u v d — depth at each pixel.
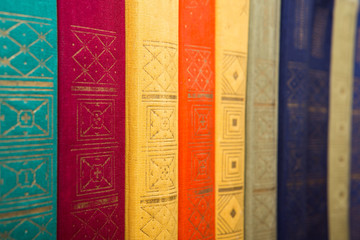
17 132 0.74
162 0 0.95
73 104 0.82
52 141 0.79
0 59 0.71
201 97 1.06
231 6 1.10
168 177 0.98
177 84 1.00
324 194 1.46
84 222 0.85
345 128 1.52
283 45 1.26
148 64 0.93
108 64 0.89
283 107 1.27
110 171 0.90
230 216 1.13
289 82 1.27
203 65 1.06
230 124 1.12
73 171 0.83
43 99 0.77
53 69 0.78
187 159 1.03
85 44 0.84
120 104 0.92
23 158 0.75
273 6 1.22
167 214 0.98
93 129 0.86
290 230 1.29
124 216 0.93
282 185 1.27
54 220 0.80
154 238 0.95
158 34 0.94
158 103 0.95
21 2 0.73
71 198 0.82
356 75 1.55
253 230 1.19
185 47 1.02
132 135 0.92
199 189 1.06
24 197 0.75
